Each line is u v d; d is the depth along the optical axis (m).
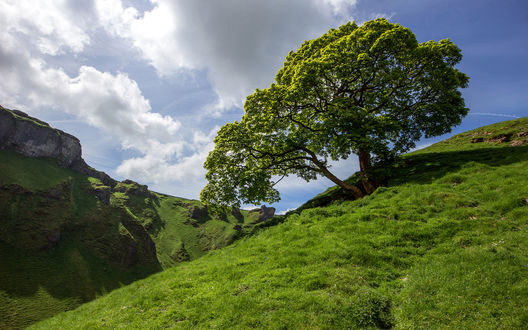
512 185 14.06
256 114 26.42
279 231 17.25
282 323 7.96
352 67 22.44
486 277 8.16
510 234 10.49
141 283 15.54
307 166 26.98
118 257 159.62
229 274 12.30
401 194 17.72
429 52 24.75
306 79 22.81
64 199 169.88
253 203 24.53
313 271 10.72
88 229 162.75
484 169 17.91
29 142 197.50
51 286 116.19
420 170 22.95
